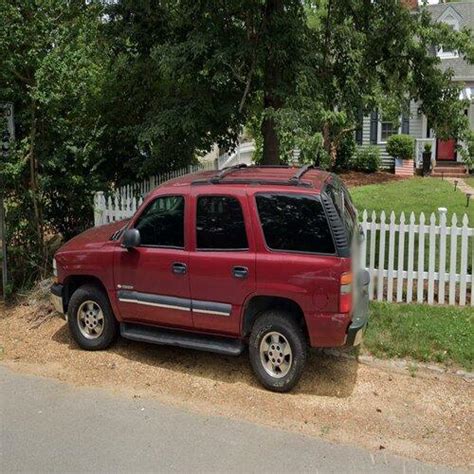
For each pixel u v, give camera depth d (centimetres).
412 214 696
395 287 728
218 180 519
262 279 482
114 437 419
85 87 739
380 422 445
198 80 759
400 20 814
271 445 408
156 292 532
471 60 827
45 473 374
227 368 543
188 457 392
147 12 841
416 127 2167
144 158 1039
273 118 691
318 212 471
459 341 570
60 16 725
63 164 757
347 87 791
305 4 800
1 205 729
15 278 772
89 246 571
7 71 675
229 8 708
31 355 581
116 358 568
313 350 570
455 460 392
